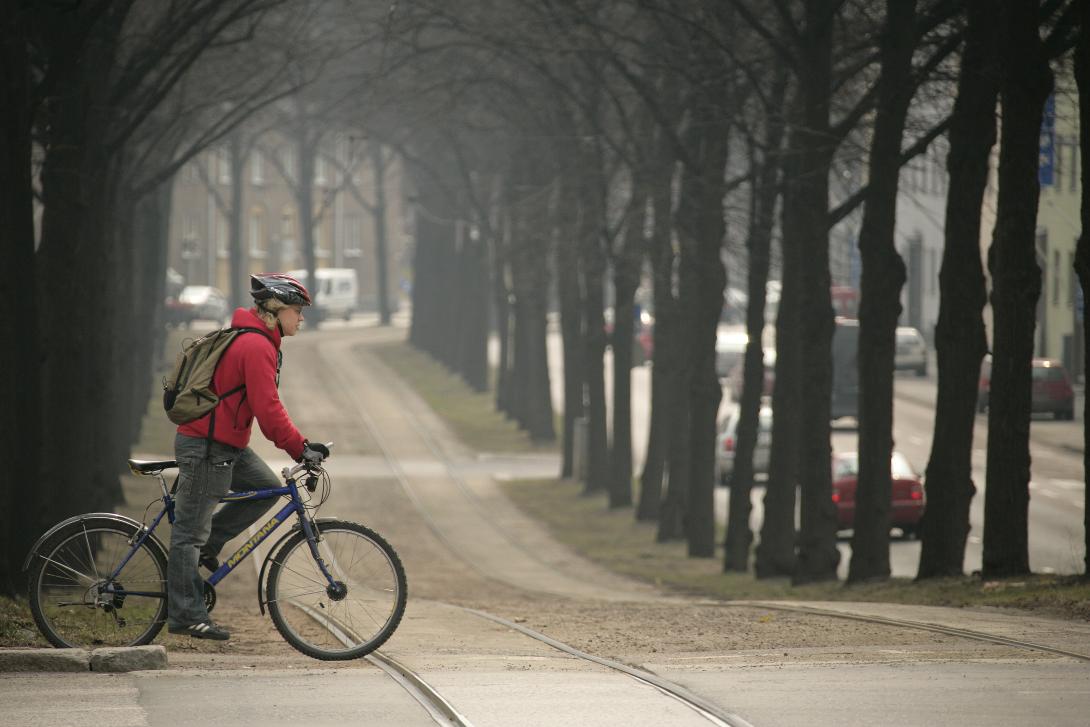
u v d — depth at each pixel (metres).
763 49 85.62
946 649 35.91
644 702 26.30
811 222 79.19
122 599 32.12
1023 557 61.12
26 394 54.06
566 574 103.88
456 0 101.31
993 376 60.78
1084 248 56.22
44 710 25.27
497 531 129.88
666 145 108.12
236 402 31.00
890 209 73.75
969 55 66.88
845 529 115.19
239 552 32.03
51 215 67.44
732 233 103.12
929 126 83.81
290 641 32.16
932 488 69.19
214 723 24.31
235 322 31.20
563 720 24.55
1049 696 27.03
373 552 32.44
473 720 24.52
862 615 46.62
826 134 76.44
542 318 187.50
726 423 146.25
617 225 116.25
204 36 77.94
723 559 106.31
